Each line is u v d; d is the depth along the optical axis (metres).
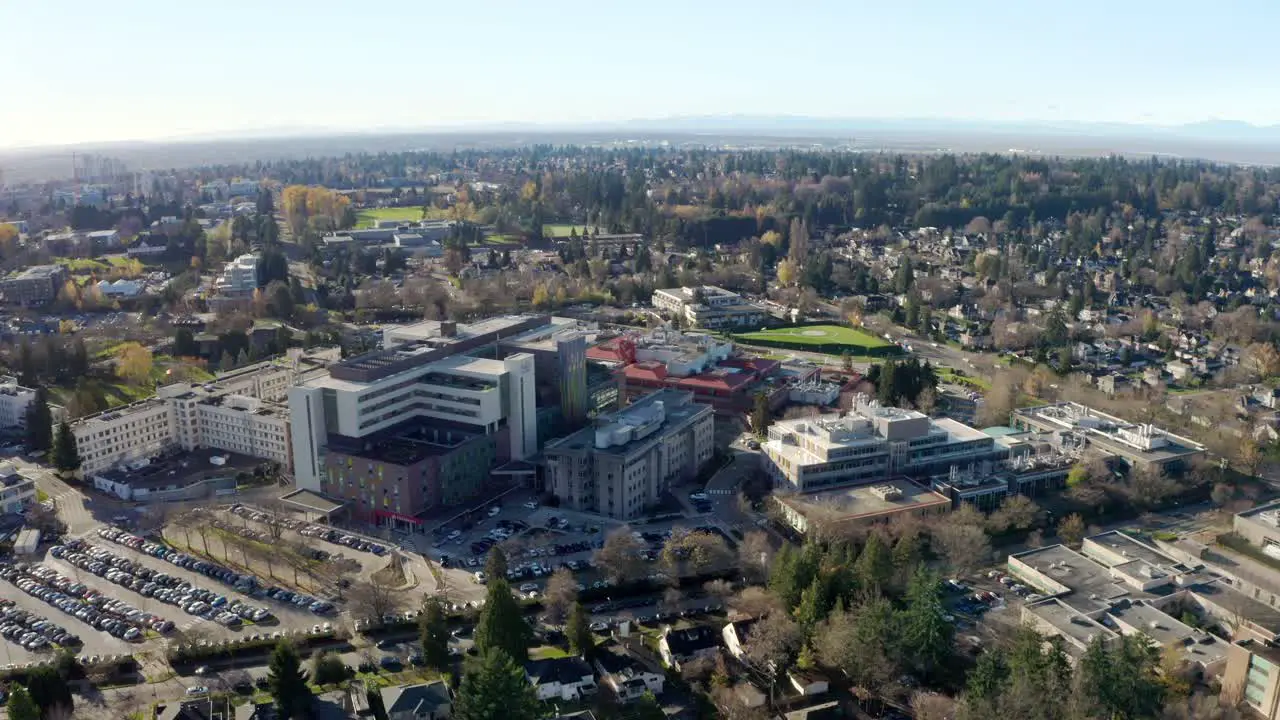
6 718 195.75
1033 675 190.38
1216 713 190.00
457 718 184.38
